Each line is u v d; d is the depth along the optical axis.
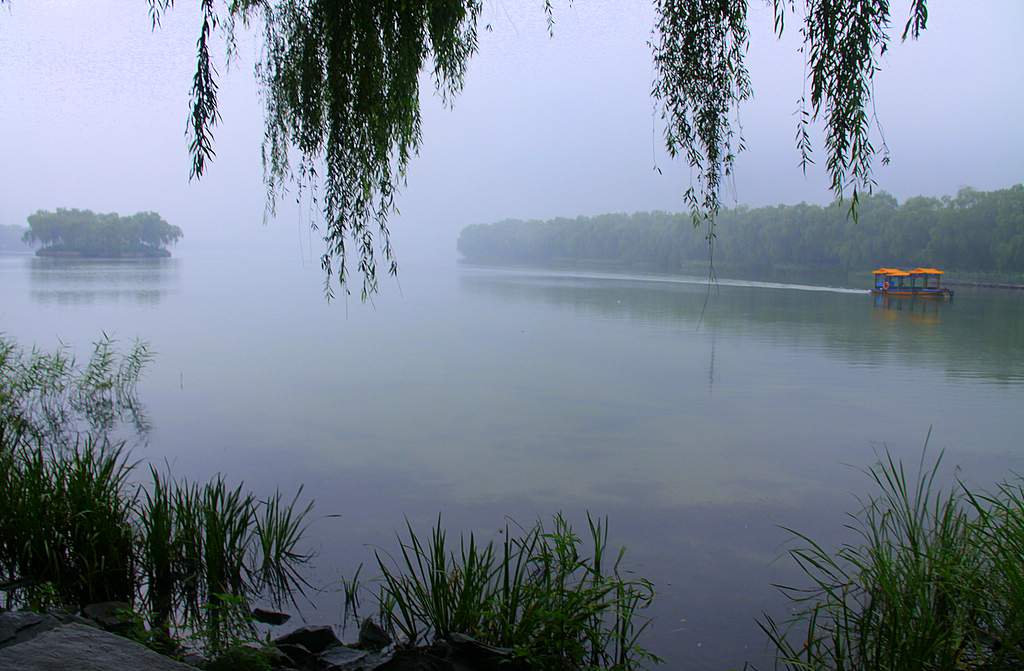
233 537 5.73
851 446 10.20
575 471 8.88
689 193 4.20
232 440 10.34
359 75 4.65
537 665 4.06
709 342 21.94
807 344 21.70
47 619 3.57
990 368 17.31
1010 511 4.73
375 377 15.66
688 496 7.96
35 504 5.42
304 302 34.91
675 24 4.05
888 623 4.08
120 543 5.46
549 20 5.53
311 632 4.50
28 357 16.77
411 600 4.77
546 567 4.67
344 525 6.97
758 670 4.39
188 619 4.90
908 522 5.23
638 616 5.15
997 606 4.13
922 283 43.28
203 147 4.00
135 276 52.78
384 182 5.15
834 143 3.40
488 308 33.50
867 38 3.32
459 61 5.75
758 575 5.87
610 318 29.36
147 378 15.25
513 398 13.52
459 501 7.73
